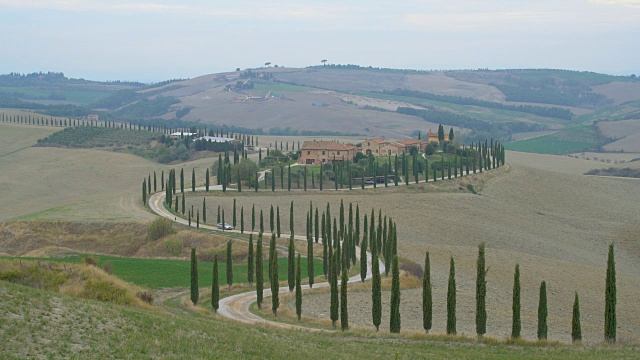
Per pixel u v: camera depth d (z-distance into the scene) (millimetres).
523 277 130500
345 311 81875
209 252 146750
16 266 78875
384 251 136875
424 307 79375
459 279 123125
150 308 76812
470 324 89250
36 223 166250
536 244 180375
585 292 122438
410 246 154375
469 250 154875
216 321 73688
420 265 131500
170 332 60562
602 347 73375
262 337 66812
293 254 103625
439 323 89750
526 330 86688
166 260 134000
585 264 157250
